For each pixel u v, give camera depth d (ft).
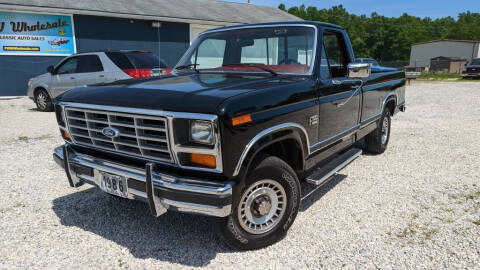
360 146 19.86
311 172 11.32
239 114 7.77
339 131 12.35
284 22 11.94
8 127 25.45
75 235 10.26
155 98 8.21
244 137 7.94
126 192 8.91
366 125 15.26
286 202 9.66
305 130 10.05
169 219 11.25
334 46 12.61
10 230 10.52
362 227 10.56
